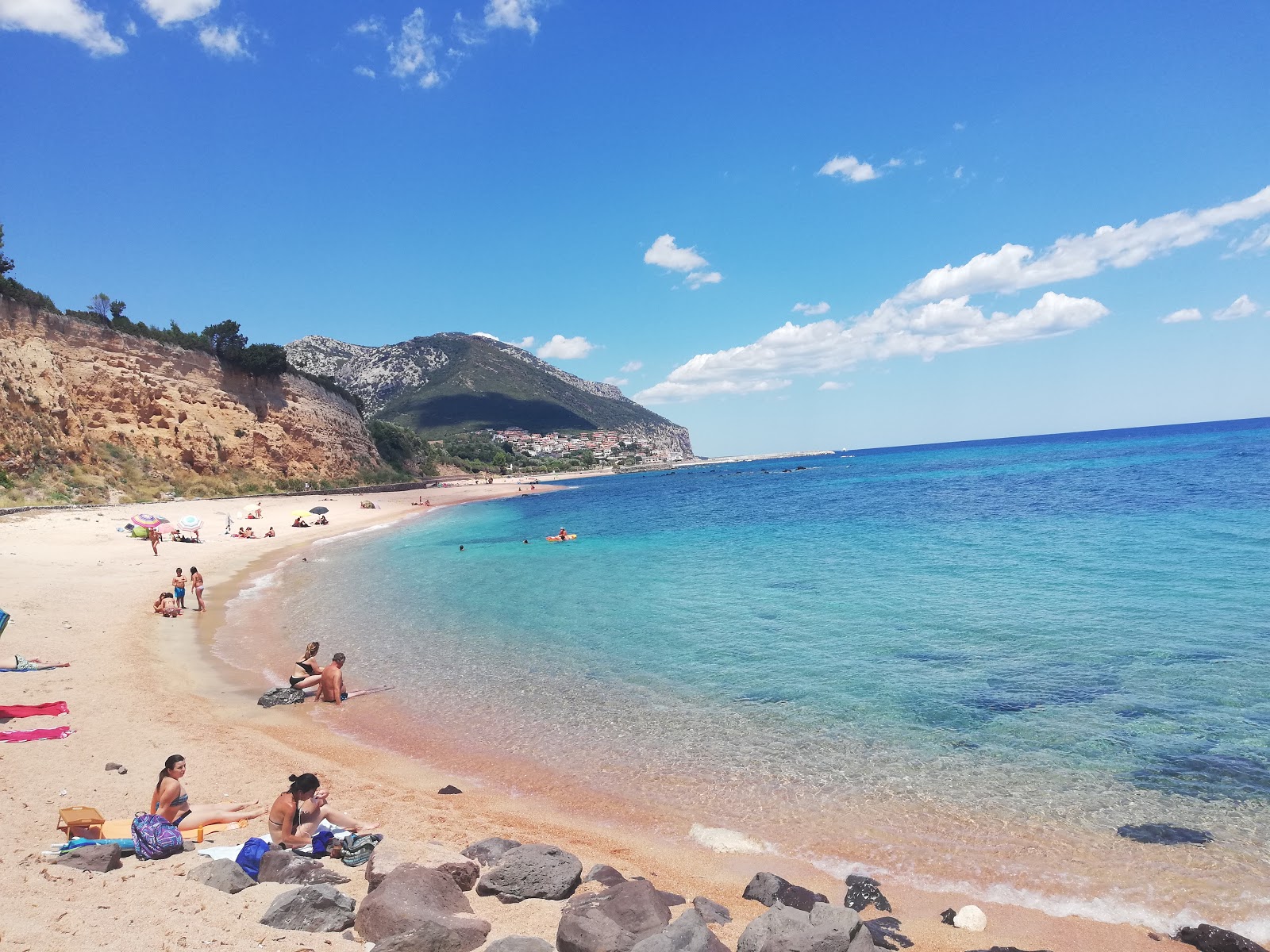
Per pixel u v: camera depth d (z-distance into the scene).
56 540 34.94
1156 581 21.86
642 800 9.77
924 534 37.19
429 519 63.69
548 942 5.84
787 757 10.94
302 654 17.91
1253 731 10.88
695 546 38.38
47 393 51.84
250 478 71.31
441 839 8.37
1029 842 8.29
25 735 11.12
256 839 7.48
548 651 17.77
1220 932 6.28
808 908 6.99
